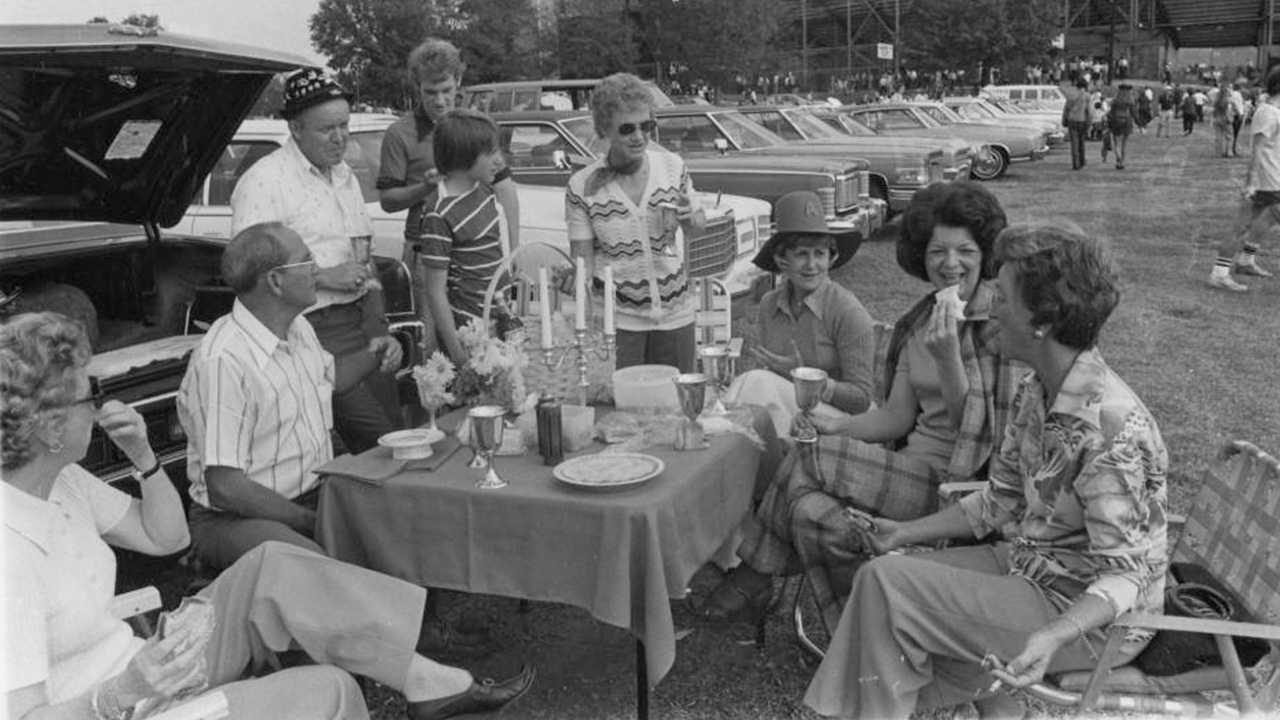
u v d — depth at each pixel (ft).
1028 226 7.61
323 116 12.09
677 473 8.71
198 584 9.55
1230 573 8.02
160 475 7.98
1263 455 7.97
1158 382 19.70
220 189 19.84
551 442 9.03
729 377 11.27
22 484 6.55
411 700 7.95
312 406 10.02
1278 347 22.02
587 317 11.91
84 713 5.85
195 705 6.01
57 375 6.44
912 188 36.70
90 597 6.78
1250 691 7.08
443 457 9.24
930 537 9.07
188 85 12.01
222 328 9.46
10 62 9.63
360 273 12.44
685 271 13.28
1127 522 7.20
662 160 12.76
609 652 10.97
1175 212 43.27
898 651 7.73
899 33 126.72
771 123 41.55
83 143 12.25
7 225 13.87
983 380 9.71
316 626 7.66
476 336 9.58
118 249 14.47
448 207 12.85
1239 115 72.59
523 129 28.32
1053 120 81.92
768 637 11.18
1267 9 188.44
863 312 11.76
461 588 8.66
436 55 14.96
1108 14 191.31
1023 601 7.61
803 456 9.87
